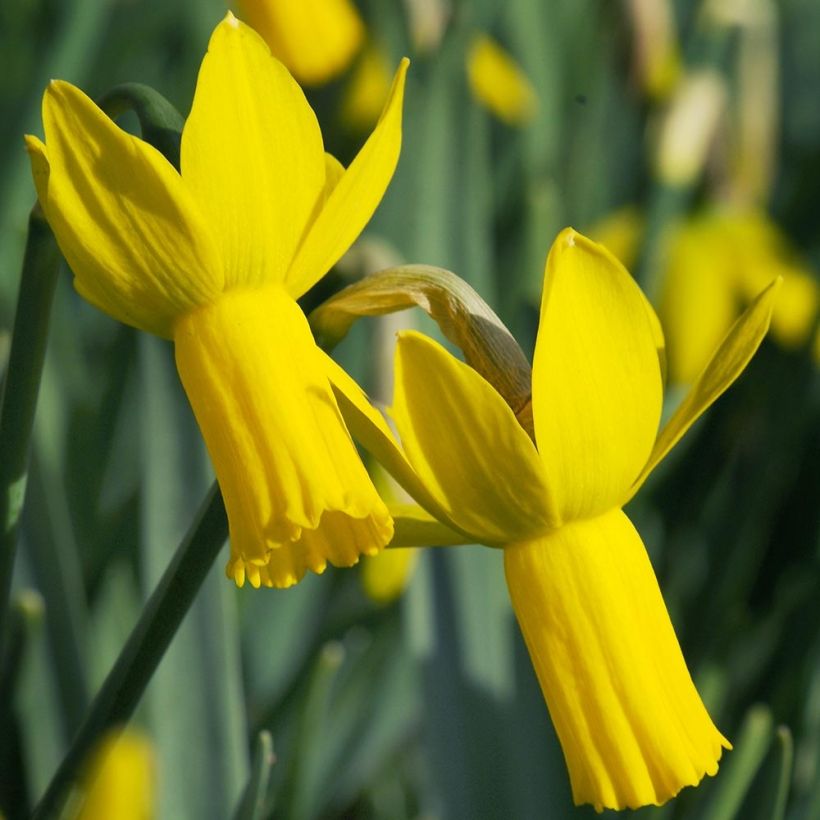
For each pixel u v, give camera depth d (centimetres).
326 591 83
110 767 57
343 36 74
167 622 56
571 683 55
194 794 64
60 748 66
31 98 92
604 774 55
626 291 54
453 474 54
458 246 74
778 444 85
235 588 71
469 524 55
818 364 86
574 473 54
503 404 54
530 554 55
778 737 64
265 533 53
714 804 65
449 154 73
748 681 80
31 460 66
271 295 54
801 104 156
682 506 92
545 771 67
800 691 76
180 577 55
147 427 67
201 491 67
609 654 55
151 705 64
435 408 54
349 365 79
